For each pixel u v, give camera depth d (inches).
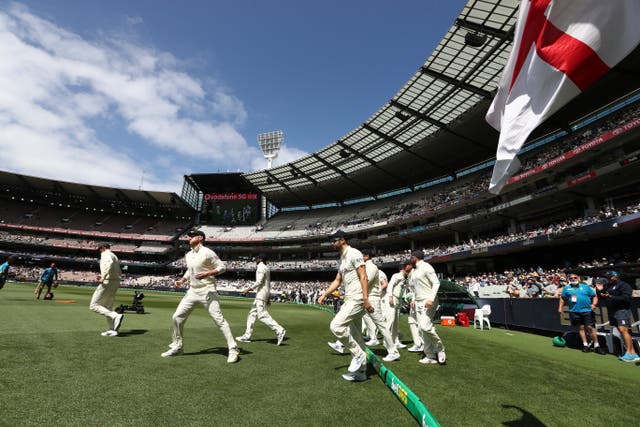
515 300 433.4
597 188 872.9
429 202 1464.1
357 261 164.7
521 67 122.4
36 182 2001.7
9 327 246.7
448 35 868.6
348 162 1632.6
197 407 111.4
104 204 2257.6
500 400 135.0
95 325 284.0
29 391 117.3
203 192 2324.1
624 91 896.9
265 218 2329.0
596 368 206.8
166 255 2171.5
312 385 142.7
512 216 1142.3
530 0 122.3
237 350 180.7
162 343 221.0
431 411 119.3
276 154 2279.8
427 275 211.5
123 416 101.3
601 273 338.0
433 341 200.8
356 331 173.9
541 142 1153.4
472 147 1294.3
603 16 101.6
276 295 1589.6
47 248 1984.5
